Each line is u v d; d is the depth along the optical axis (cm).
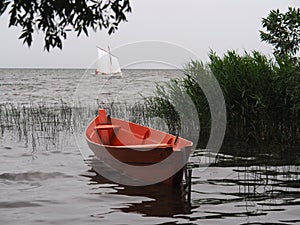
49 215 743
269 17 1520
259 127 1382
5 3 400
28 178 1011
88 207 786
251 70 1385
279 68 1362
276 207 761
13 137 1611
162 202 808
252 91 1380
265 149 1291
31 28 421
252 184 915
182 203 796
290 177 967
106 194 869
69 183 961
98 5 450
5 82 6638
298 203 780
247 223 684
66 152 1319
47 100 3278
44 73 12012
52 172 1062
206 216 722
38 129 1780
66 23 437
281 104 1361
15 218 727
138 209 770
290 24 1506
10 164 1162
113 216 733
